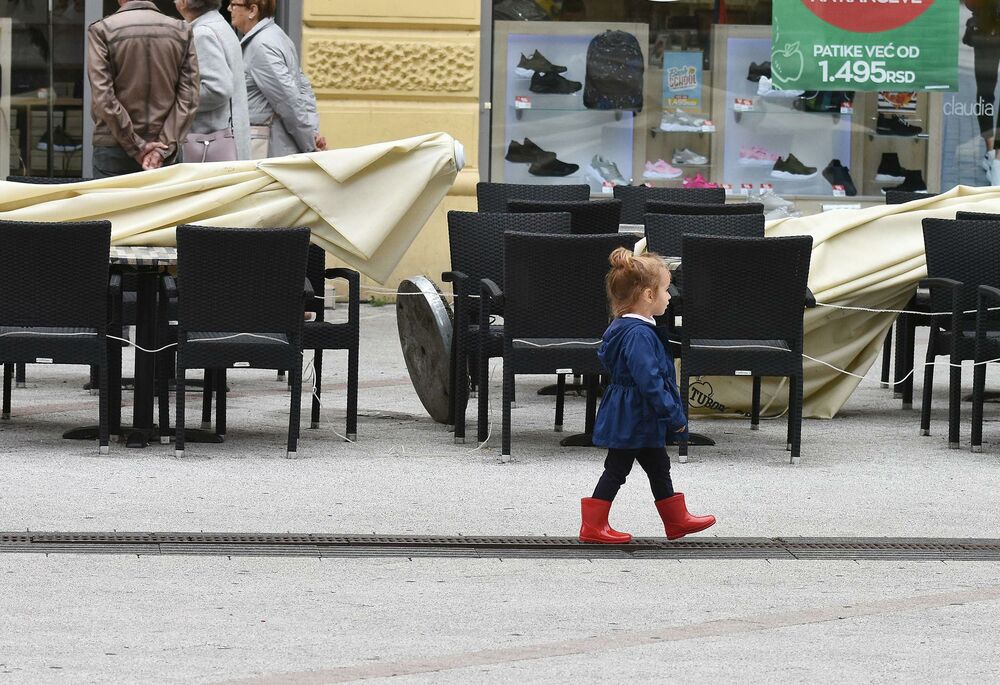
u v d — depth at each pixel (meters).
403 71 40.62
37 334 20.75
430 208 24.31
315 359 24.41
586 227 25.77
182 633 13.34
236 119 29.34
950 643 13.48
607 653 13.03
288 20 40.28
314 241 23.81
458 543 16.89
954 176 42.28
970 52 41.78
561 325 21.33
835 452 22.84
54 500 18.30
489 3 41.09
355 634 13.45
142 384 22.47
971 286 24.17
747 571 16.00
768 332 21.52
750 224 25.02
